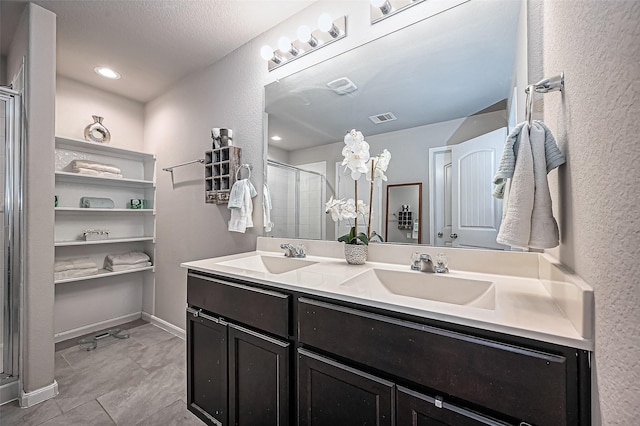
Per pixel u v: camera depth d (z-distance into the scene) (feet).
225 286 3.98
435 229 4.18
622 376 1.37
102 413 4.76
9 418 4.62
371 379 2.64
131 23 5.85
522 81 3.62
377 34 4.72
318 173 5.36
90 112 8.52
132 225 9.39
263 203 6.12
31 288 5.05
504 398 2.02
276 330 3.37
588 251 1.85
